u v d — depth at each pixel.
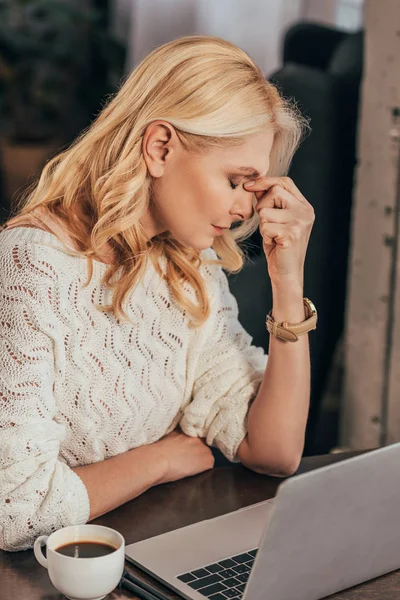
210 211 1.43
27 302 1.39
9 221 1.48
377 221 2.51
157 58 1.43
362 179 2.54
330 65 2.89
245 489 1.52
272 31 4.17
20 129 5.21
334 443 3.24
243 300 2.33
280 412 1.58
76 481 1.37
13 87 5.17
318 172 2.62
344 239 2.77
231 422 1.61
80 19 5.16
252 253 2.46
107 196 1.44
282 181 1.56
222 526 1.36
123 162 1.43
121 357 1.53
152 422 1.61
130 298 1.54
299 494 1.03
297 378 1.60
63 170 1.49
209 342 1.69
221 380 1.65
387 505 1.16
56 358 1.43
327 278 2.73
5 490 1.32
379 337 2.55
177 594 1.18
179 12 4.44
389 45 2.40
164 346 1.62
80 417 1.49
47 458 1.36
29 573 1.23
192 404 1.65
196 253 1.65
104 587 1.13
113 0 5.29
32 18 5.16
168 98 1.40
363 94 2.50
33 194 1.54
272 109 1.42
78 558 1.11
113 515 1.40
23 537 1.30
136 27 4.61
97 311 1.49
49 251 1.43
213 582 1.20
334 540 1.12
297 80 2.60
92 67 5.23
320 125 2.60
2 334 1.39
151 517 1.40
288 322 1.60
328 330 2.79
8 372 1.37
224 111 1.38
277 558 1.06
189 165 1.41
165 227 1.53
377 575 1.23
